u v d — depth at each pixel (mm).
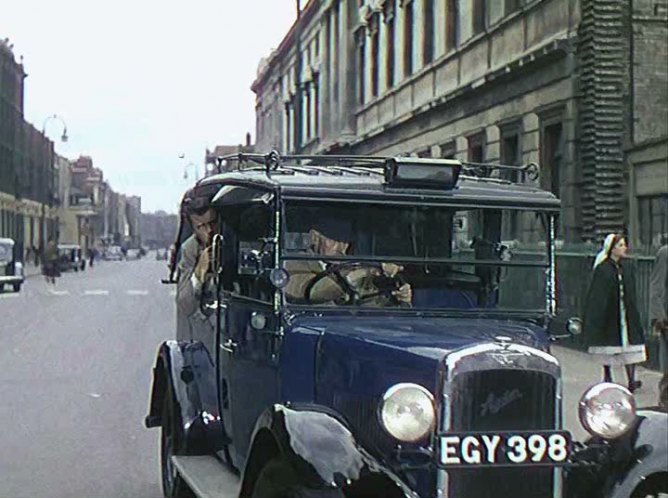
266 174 6348
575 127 19625
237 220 6734
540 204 6324
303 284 5996
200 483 6484
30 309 31484
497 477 5000
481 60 25375
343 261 6055
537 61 21094
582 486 5285
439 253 6246
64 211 126625
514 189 6457
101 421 11852
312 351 5707
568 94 19875
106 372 16094
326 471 4848
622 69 18906
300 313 5941
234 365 6738
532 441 4969
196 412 7219
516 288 6340
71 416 12156
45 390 14148
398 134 34812
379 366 5223
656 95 19000
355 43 43125
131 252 150625
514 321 6227
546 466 4992
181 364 7676
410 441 4832
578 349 15875
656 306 11148
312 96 55531
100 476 9203
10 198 81875
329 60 49094
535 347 5379
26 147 91875
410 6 33281
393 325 5793
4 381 15016
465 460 4879
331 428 5086
